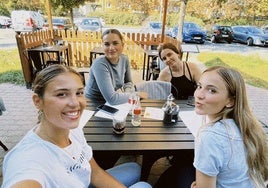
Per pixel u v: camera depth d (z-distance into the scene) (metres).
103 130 1.67
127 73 2.63
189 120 1.88
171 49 2.59
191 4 12.88
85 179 1.14
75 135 1.18
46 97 0.94
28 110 3.84
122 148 1.47
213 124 1.23
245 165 1.16
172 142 1.57
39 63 5.43
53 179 0.90
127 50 7.16
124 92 2.25
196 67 2.66
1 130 3.17
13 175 0.80
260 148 1.18
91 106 2.06
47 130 1.00
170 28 12.59
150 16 15.61
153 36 7.14
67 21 13.12
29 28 11.02
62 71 0.97
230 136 1.15
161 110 2.05
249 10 12.52
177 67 2.63
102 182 1.34
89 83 2.22
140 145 1.52
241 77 1.22
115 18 16.25
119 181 1.45
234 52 9.84
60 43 6.75
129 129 1.71
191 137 1.65
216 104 1.24
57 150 0.96
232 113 1.24
